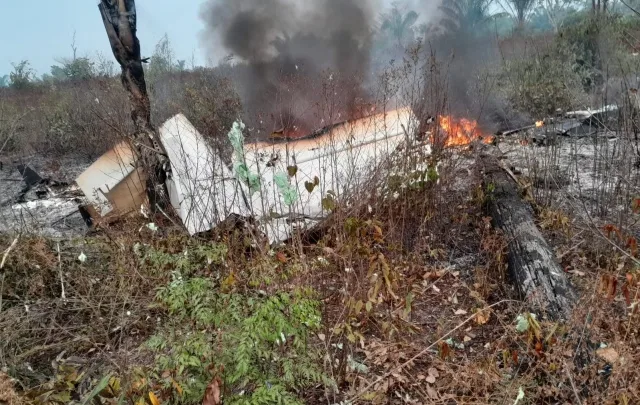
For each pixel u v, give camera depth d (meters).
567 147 6.50
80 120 9.69
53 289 3.58
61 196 6.58
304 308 2.79
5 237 3.85
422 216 4.34
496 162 5.48
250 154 4.71
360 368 2.81
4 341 2.94
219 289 3.26
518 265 3.55
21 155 9.27
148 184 4.79
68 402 2.49
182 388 2.22
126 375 2.36
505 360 2.55
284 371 2.53
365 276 3.22
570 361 2.45
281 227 4.23
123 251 3.79
